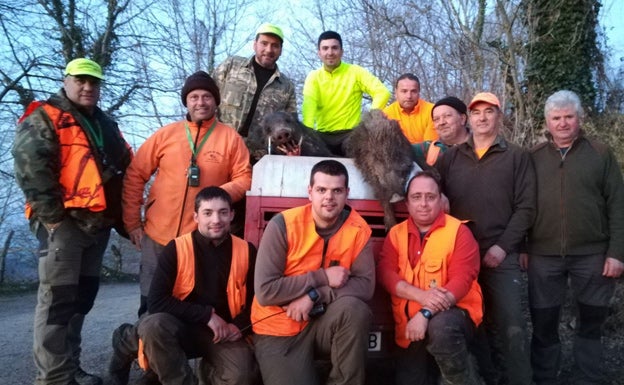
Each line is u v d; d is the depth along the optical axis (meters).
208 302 3.86
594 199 4.38
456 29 12.88
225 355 3.79
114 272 17.72
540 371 4.60
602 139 9.15
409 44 14.05
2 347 6.83
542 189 4.50
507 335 4.32
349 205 4.09
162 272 3.82
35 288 13.91
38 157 4.11
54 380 4.19
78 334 4.71
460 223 4.02
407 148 4.41
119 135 4.85
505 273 4.38
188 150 4.67
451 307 3.82
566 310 6.31
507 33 10.53
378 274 4.05
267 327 3.76
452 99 5.12
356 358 3.62
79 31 15.85
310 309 3.64
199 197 3.90
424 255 3.98
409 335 3.73
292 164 4.30
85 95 4.41
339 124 6.35
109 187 4.56
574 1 10.32
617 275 4.35
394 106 6.54
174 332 3.67
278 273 3.72
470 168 4.54
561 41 10.39
